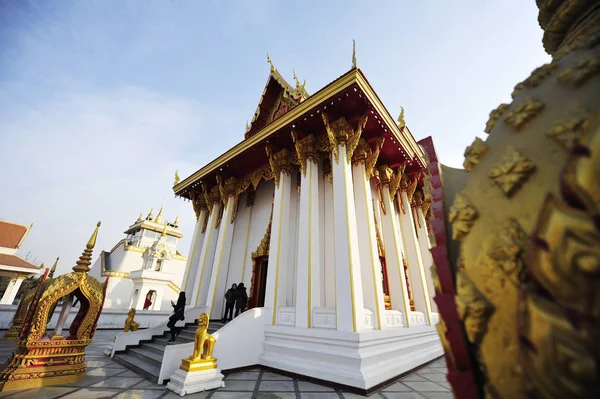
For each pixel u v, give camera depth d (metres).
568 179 0.49
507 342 0.53
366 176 7.41
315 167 7.59
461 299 0.64
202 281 9.84
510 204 0.62
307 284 6.12
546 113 0.67
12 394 4.07
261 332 6.41
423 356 7.00
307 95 9.99
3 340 8.88
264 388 4.63
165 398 4.12
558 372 0.39
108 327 13.16
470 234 0.69
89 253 5.52
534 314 0.46
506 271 0.56
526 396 0.46
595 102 0.56
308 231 6.64
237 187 10.70
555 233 0.47
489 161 0.75
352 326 5.09
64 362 4.81
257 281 8.95
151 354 6.65
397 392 4.58
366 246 6.50
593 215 0.43
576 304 0.40
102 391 4.36
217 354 5.46
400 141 8.11
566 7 0.89
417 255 9.07
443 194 0.91
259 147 8.76
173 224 29.00
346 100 6.53
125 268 22.84
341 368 4.88
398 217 9.94
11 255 17.55
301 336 5.68
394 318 6.71
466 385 0.63
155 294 17.56
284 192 8.09
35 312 4.73
